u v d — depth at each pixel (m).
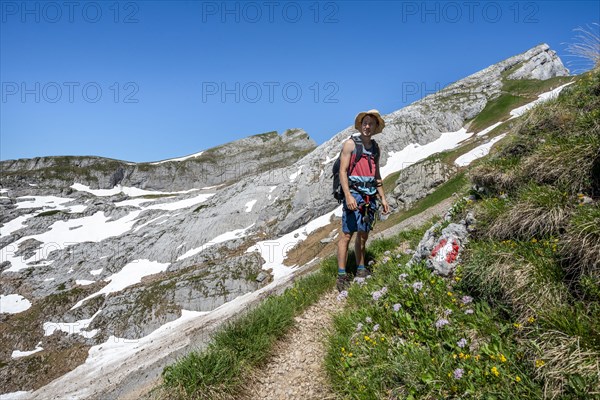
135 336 60.22
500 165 6.27
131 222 119.38
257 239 79.75
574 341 2.96
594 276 3.36
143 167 168.12
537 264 3.81
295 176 96.50
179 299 64.25
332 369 4.11
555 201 4.43
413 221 24.98
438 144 89.81
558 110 6.70
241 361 4.72
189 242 87.00
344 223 6.41
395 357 3.74
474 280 4.30
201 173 172.12
